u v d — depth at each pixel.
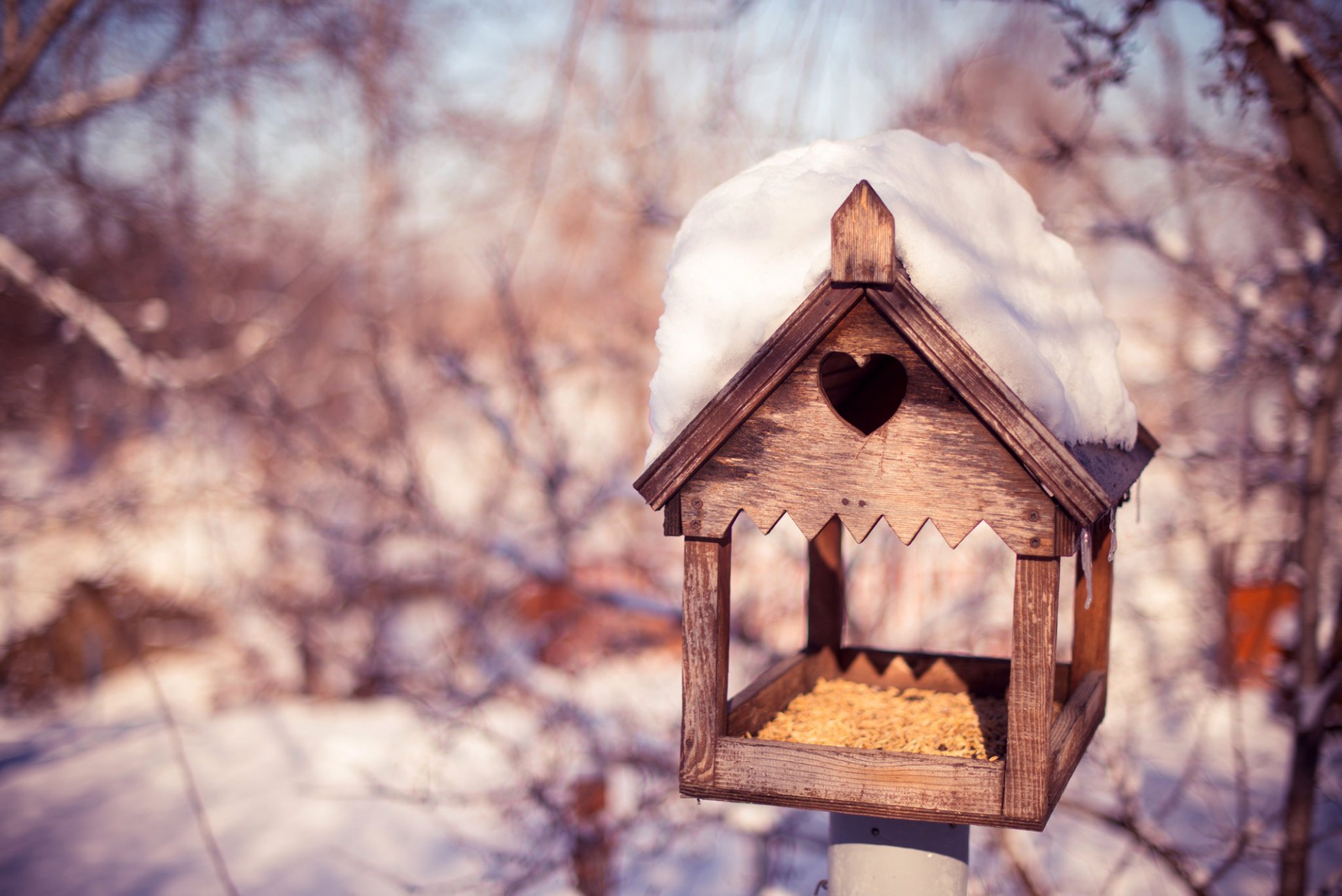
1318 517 3.51
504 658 6.18
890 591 5.71
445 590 7.38
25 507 9.33
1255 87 3.36
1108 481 1.89
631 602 5.93
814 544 2.75
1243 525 4.32
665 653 6.24
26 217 9.39
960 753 2.02
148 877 5.92
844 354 2.02
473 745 6.32
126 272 9.88
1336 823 5.01
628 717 5.13
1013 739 1.71
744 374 1.79
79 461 10.79
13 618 9.82
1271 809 4.59
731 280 1.87
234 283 11.84
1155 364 5.56
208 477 9.38
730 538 1.91
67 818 6.82
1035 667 1.70
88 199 8.90
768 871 4.44
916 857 2.12
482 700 5.47
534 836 4.78
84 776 7.54
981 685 2.62
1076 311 2.30
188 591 9.81
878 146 2.08
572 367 7.16
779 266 1.84
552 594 6.38
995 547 5.66
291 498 9.07
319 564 8.84
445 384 7.00
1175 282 4.74
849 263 1.71
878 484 1.77
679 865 5.14
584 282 8.54
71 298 8.35
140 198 9.51
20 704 9.71
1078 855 4.71
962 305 1.75
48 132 7.89
